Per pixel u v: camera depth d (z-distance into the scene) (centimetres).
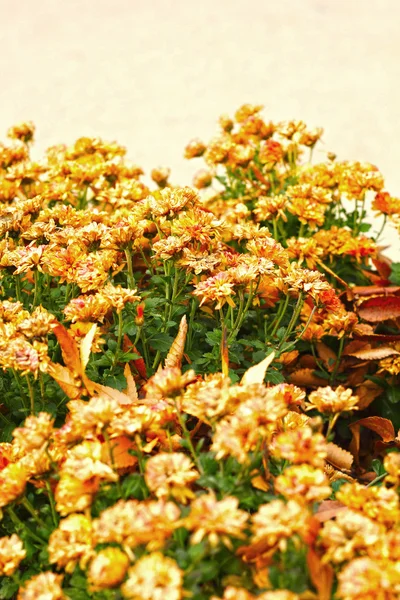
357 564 111
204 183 221
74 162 200
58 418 152
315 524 117
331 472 149
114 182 206
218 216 212
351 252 193
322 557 118
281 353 164
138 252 178
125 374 151
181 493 121
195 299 161
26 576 133
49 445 135
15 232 166
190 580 116
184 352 162
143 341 157
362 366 184
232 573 122
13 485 126
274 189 212
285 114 506
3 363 138
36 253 152
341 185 199
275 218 188
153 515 114
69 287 162
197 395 128
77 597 126
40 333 140
